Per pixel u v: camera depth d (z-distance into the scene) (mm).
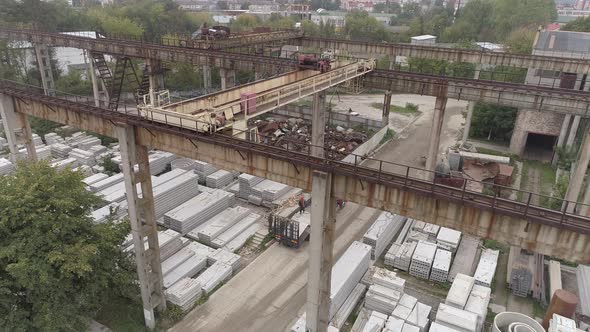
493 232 16797
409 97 85438
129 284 26828
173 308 27812
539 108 35062
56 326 22312
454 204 17109
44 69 65438
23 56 73625
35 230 22781
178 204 39469
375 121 60188
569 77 52562
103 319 27141
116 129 24297
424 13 193375
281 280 31328
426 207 17750
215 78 81188
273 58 45875
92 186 39812
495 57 51562
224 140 20984
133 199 23578
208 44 54844
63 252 22953
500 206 16500
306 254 34344
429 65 83375
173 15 124000
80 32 83312
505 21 128500
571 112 33969
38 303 22625
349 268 29156
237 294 29859
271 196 40688
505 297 29781
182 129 21531
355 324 26453
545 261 32969
